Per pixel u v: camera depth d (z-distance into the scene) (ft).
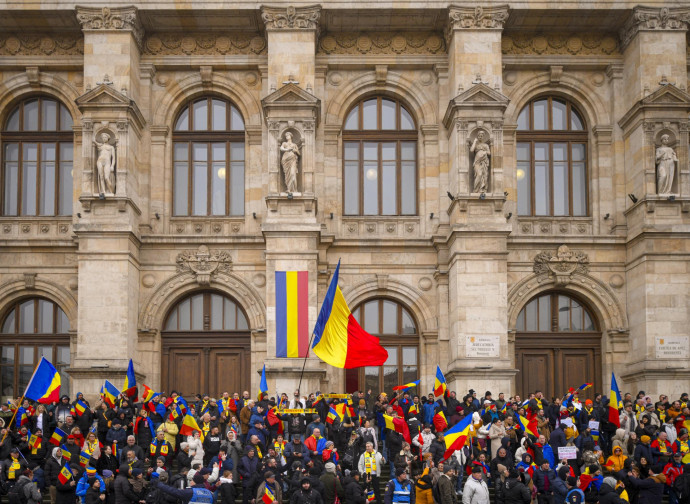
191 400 134.82
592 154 139.95
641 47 133.08
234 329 136.05
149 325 133.69
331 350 100.99
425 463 90.12
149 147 138.10
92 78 131.85
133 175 133.49
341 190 138.62
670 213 130.11
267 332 127.44
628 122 136.05
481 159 129.59
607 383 134.41
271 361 126.52
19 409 103.04
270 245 128.67
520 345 136.77
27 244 134.92
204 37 139.95
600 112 140.26
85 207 129.39
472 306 127.13
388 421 100.99
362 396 114.73
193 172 140.15
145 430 102.47
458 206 128.98
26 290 135.54
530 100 142.10
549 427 109.29
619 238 135.44
